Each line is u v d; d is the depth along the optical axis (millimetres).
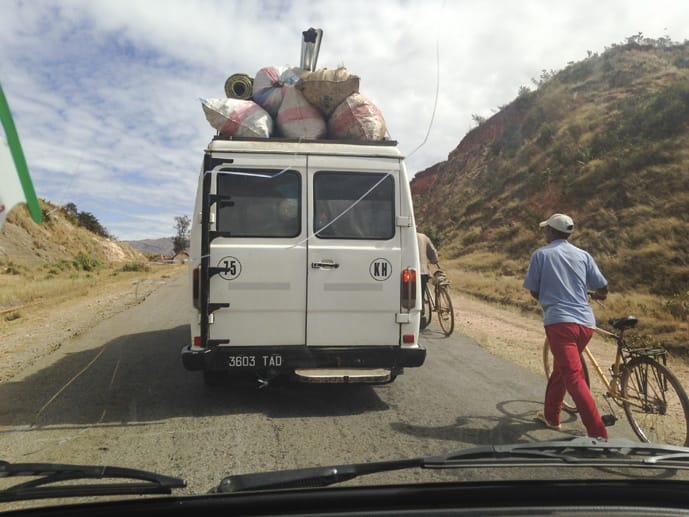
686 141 23312
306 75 6180
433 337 10273
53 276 25266
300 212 5668
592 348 9875
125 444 4738
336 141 5777
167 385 6656
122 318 12109
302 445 4746
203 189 5488
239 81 6582
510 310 14922
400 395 6379
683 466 3023
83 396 6168
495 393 6496
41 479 2793
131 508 2543
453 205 39281
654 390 4871
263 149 5602
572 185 26359
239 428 5180
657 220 19938
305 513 2547
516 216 29266
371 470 2885
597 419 4621
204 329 5461
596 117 31281
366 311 5738
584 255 5090
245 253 5566
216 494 2619
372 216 5785
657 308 13312
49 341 9516
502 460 3029
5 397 6121
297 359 5617
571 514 2535
